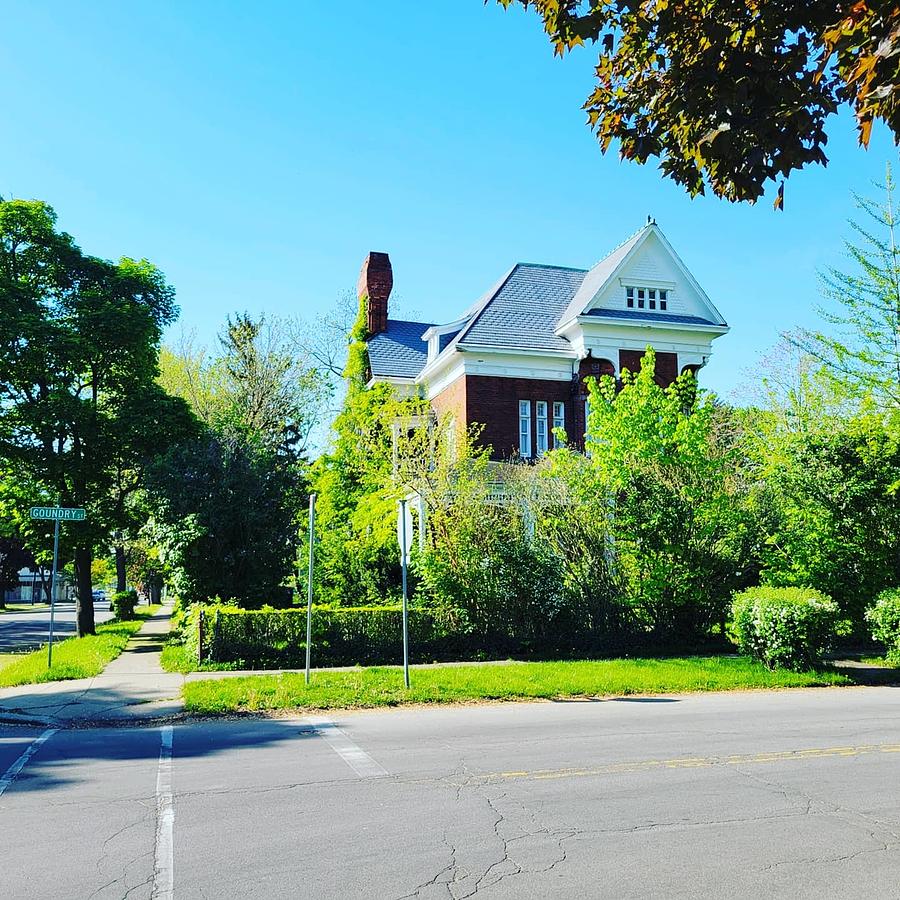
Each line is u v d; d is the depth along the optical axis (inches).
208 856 226.4
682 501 748.0
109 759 352.5
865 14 204.2
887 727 423.8
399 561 959.0
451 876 210.8
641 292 1202.6
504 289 1242.6
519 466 815.7
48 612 2484.0
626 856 225.6
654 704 506.6
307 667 546.3
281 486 909.2
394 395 1195.9
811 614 625.0
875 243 829.8
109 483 1067.9
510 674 591.5
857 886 204.8
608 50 254.4
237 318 1594.5
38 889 203.8
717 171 237.0
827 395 825.5
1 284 987.3
